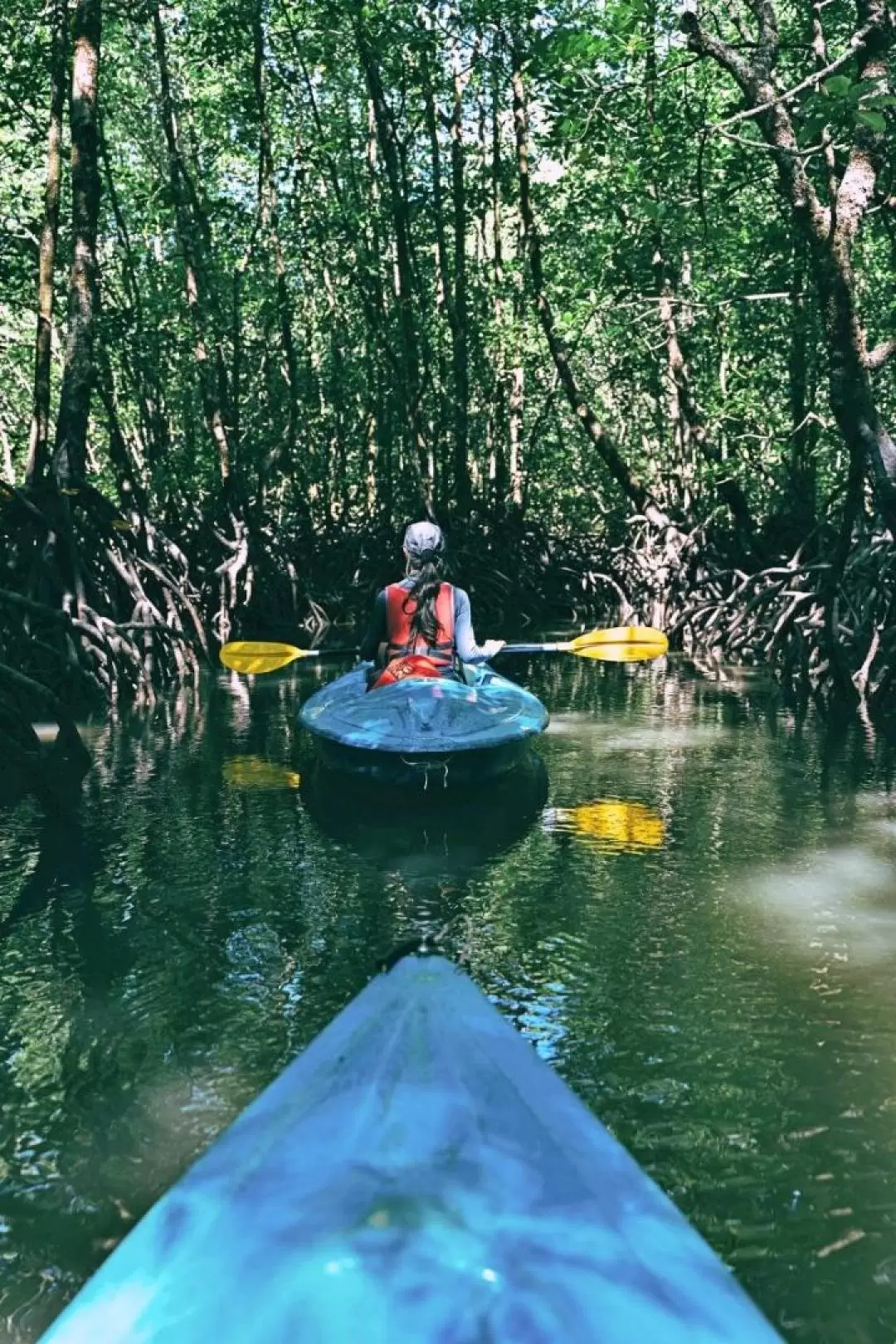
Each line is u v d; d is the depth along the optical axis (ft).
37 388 36.73
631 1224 4.16
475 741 19.66
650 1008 11.91
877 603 35.47
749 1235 8.21
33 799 20.95
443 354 77.82
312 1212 4.07
